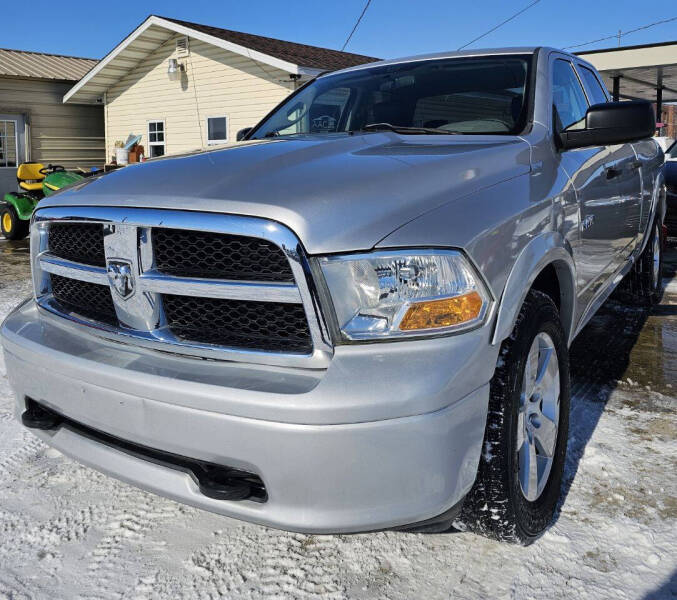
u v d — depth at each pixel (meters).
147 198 1.90
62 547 2.20
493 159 2.26
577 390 3.54
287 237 1.68
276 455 1.66
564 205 2.48
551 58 3.26
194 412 1.73
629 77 16.59
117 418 1.88
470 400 1.76
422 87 3.24
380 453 1.64
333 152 2.21
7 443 2.96
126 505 2.46
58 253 2.24
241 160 2.11
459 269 1.77
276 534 2.27
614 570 2.04
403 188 1.88
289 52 15.56
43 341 2.13
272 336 1.78
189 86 16.52
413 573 2.05
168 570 2.08
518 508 2.02
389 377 1.65
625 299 5.33
